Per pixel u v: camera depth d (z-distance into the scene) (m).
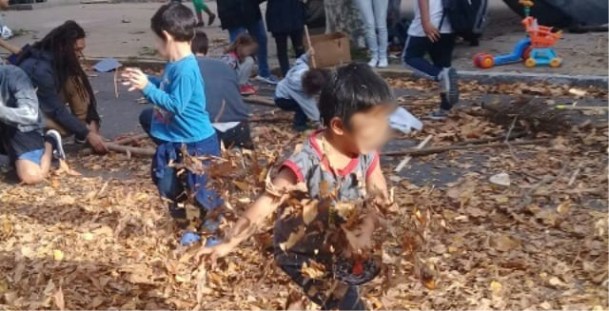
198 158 4.04
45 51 6.62
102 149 6.59
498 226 5.08
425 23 6.88
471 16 6.94
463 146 6.25
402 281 3.72
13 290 4.68
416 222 3.68
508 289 4.48
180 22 4.80
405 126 6.33
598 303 4.36
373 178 3.74
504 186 5.56
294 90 6.65
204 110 4.92
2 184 6.14
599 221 4.90
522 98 6.84
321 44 7.19
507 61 8.44
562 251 4.78
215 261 3.67
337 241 3.59
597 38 9.27
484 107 6.71
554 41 8.23
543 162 5.89
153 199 5.68
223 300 4.50
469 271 4.63
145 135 6.94
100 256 4.97
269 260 3.84
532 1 9.59
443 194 5.54
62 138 6.95
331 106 3.50
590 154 5.98
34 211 5.62
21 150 6.11
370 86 3.45
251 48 7.85
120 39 11.40
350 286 3.73
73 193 5.91
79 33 6.67
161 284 4.66
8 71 6.09
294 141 6.55
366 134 3.50
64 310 4.48
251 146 5.50
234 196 4.05
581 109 6.86
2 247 5.12
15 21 14.27
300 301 3.85
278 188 3.51
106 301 4.56
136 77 4.75
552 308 4.36
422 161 6.08
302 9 8.52
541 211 5.18
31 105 6.06
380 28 8.59
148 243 5.06
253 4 8.38
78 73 6.71
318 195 3.61
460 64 8.57
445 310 4.36
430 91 7.92
